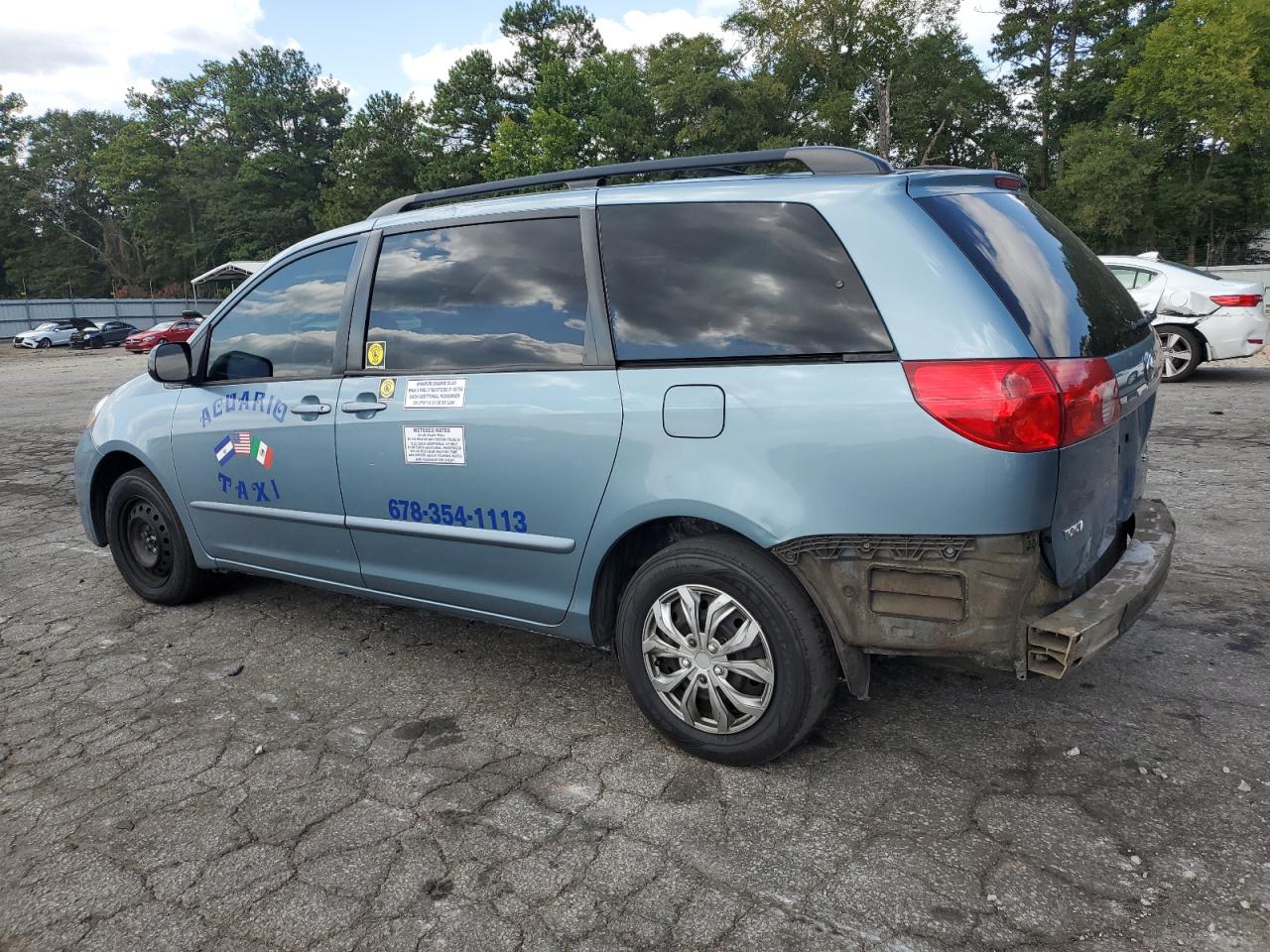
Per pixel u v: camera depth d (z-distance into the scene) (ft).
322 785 9.51
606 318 9.73
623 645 9.92
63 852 8.50
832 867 7.86
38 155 279.28
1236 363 45.27
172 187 264.72
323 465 12.10
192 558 14.82
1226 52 130.52
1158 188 151.02
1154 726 9.98
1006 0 179.01
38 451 33.81
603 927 7.24
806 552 8.48
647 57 188.24
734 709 9.31
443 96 209.26
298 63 262.67
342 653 13.12
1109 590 8.49
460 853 8.27
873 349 8.23
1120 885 7.47
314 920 7.45
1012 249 8.81
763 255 8.98
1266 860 7.69
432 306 11.19
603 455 9.53
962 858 7.90
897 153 167.22
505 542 10.53
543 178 10.75
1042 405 7.66
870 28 154.30
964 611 8.01
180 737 10.70
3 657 13.38
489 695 11.55
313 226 241.96
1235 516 17.98
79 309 166.71
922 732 10.08
